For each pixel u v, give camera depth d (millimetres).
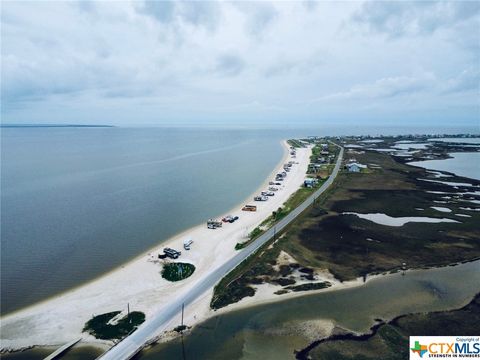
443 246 64875
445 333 40031
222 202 100500
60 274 54906
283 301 46406
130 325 41125
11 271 56062
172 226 78312
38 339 39125
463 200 97812
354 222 78500
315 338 39156
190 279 52344
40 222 81250
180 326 41000
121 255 62094
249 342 38469
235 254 60562
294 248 63625
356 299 47031
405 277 53125
